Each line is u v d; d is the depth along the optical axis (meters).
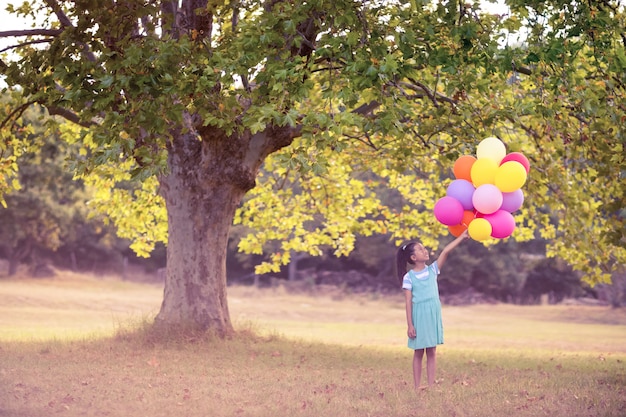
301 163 9.66
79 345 12.96
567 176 16.53
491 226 8.14
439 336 8.37
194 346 12.94
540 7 10.72
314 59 11.52
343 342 19.09
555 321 44.47
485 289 60.53
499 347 20.06
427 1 10.39
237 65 10.23
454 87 11.45
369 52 10.37
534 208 18.47
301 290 56.94
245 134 13.64
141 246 19.91
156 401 7.23
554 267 59.62
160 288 58.47
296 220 20.23
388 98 10.31
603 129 11.69
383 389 8.44
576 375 10.77
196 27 12.95
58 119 23.16
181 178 14.03
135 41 11.20
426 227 19.91
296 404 7.21
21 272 58.19
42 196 45.59
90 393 7.61
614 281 49.06
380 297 55.53
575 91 11.30
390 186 20.69
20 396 7.27
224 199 14.09
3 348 12.30
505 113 12.15
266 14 10.36
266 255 58.94
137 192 19.34
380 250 57.59
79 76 10.32
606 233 10.80
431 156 18.03
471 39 10.95
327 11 10.62
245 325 15.73
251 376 9.49
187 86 10.40
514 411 7.00
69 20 12.80
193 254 14.09
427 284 8.37
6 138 15.30
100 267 66.81
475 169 8.27
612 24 10.52
